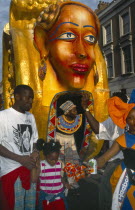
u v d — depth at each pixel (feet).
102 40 63.46
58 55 12.29
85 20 12.43
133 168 8.05
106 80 14.37
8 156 7.67
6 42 15.72
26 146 8.16
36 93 12.49
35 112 12.46
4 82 16.31
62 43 12.30
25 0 13.88
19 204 7.83
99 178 15.80
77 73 12.42
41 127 12.63
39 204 9.77
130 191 7.95
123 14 55.06
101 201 8.78
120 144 8.36
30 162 7.79
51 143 9.98
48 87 12.80
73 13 12.32
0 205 7.79
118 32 57.31
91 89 13.79
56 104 13.26
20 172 7.86
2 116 7.86
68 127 13.62
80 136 14.73
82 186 14.51
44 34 12.94
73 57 12.21
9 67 15.69
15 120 8.04
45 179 9.83
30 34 13.60
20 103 8.18
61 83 13.01
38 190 9.74
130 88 53.98
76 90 13.16
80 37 12.32
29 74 12.57
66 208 9.98
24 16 14.29
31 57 12.82
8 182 7.75
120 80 57.21
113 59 59.47
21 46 12.87
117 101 8.55
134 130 8.32
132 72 53.16
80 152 14.64
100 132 10.48
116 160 9.39
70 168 10.30
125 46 55.01
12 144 7.89
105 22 61.82
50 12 12.52
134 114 8.25
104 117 13.87
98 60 14.35
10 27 13.98
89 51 12.55
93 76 14.06
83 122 14.34
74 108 13.29
